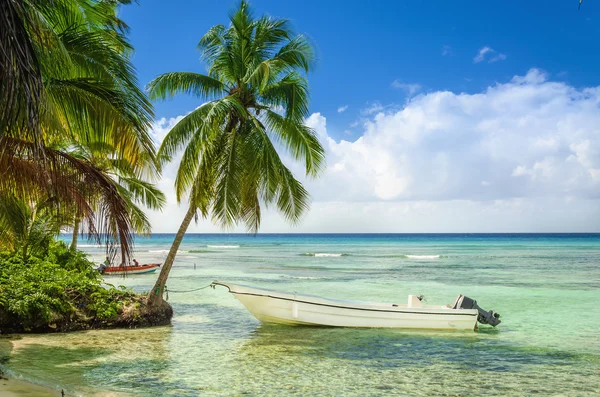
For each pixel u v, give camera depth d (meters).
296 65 16.31
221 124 15.69
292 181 16.08
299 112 15.79
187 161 14.48
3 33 4.87
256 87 15.48
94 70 8.73
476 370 11.27
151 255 70.81
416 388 9.79
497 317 16.36
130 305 15.71
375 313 15.96
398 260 59.50
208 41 16.58
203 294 25.50
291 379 10.23
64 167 8.12
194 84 15.99
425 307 16.23
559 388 9.95
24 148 7.46
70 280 16.16
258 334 14.96
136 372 10.45
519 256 64.94
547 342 14.41
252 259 61.91
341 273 40.34
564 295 25.83
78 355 11.73
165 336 14.26
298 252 81.81
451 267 46.97
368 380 10.28
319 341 14.13
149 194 21.45
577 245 101.88
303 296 15.87
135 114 8.56
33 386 9.03
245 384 9.80
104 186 8.42
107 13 9.73
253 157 15.05
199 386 9.58
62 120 8.35
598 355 12.84
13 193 8.51
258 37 16.50
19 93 5.20
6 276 15.41
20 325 13.88
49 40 6.90
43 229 17.48
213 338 14.20
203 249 94.88
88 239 8.20
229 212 15.05
